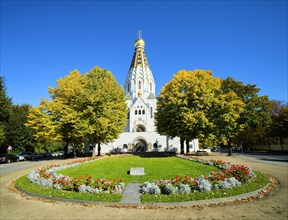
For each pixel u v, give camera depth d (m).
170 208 8.82
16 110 51.41
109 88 35.50
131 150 55.75
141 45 85.81
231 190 10.57
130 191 11.20
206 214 8.06
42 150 62.59
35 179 13.04
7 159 35.06
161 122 37.03
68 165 20.34
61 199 9.95
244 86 51.62
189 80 34.28
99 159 29.31
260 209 8.54
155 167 20.12
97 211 8.52
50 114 35.28
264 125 52.75
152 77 83.25
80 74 39.81
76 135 33.12
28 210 8.73
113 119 33.75
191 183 10.81
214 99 34.12
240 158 32.97
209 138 33.81
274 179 14.69
